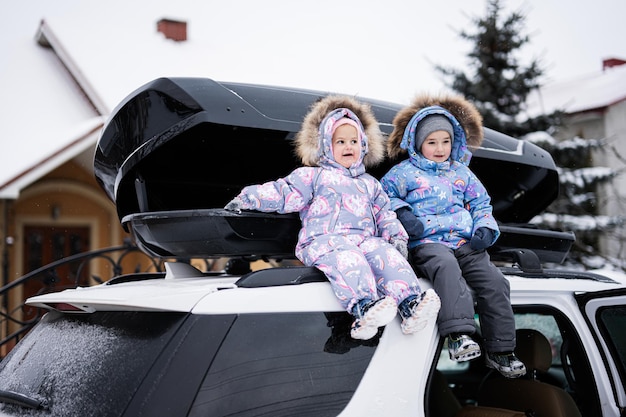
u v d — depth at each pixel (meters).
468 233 3.36
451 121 3.55
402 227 3.16
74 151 12.80
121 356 2.47
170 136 3.29
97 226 15.14
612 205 15.81
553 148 13.50
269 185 3.01
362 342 2.58
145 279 3.61
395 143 3.64
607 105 19.05
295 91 3.68
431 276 3.03
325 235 2.99
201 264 11.37
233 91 3.44
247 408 2.31
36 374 2.78
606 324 3.46
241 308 2.45
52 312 3.11
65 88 15.98
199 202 3.63
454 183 3.49
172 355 2.35
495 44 13.62
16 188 12.59
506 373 3.08
